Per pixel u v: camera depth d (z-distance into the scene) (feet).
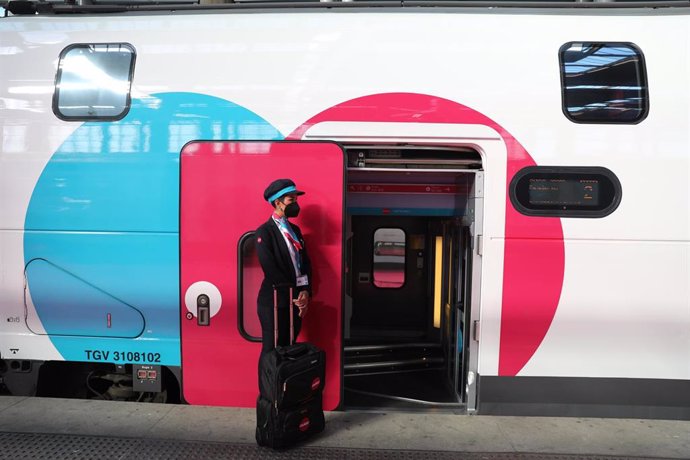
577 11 9.86
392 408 10.87
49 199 10.21
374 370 13.85
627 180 9.57
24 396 10.68
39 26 10.38
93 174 10.12
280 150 9.93
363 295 16.57
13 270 10.41
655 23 9.72
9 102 10.24
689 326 9.71
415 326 16.42
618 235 9.64
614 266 9.68
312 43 9.93
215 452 8.62
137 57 10.12
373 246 16.39
